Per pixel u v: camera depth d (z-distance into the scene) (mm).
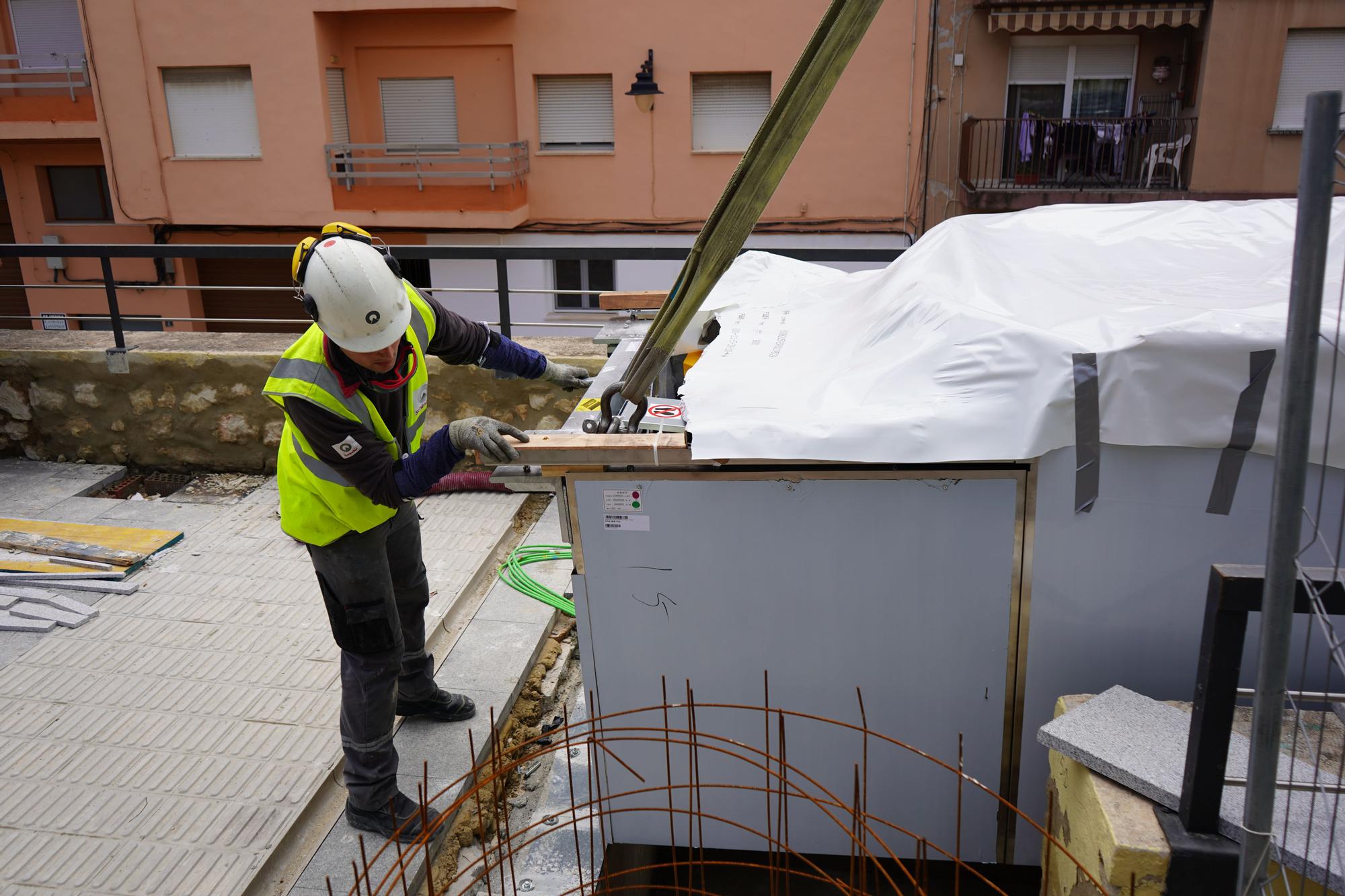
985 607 2266
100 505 5090
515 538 4828
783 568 2303
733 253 2107
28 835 2748
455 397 5406
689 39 13750
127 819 2803
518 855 2744
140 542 4543
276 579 4297
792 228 14438
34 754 3098
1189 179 13352
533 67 14219
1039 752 2375
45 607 3988
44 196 15812
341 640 2646
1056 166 13734
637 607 2406
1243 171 13195
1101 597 2217
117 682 3506
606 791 2605
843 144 13938
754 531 2281
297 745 3139
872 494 2207
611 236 14977
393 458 2600
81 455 5699
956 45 13344
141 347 5590
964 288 2473
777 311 3084
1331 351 1944
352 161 14203
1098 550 2176
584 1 13781
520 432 2297
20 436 5691
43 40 14703
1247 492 2062
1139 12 12625
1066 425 2049
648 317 3869
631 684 2494
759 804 2535
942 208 14125
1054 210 3184
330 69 14234
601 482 2291
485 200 14266
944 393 2160
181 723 3266
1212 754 1665
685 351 3322
